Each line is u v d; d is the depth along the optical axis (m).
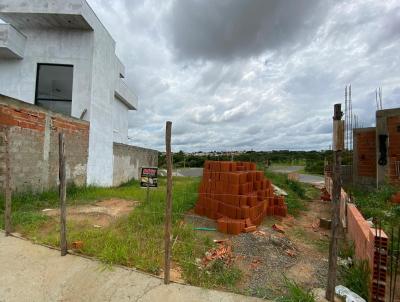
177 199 7.91
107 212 6.73
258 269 4.12
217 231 5.87
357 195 10.27
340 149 2.86
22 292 3.09
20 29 11.05
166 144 3.33
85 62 11.10
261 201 7.46
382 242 3.05
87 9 10.49
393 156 9.84
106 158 12.84
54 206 7.15
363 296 3.27
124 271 3.51
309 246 5.53
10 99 6.95
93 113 11.30
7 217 4.75
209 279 3.46
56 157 8.89
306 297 2.92
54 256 3.92
